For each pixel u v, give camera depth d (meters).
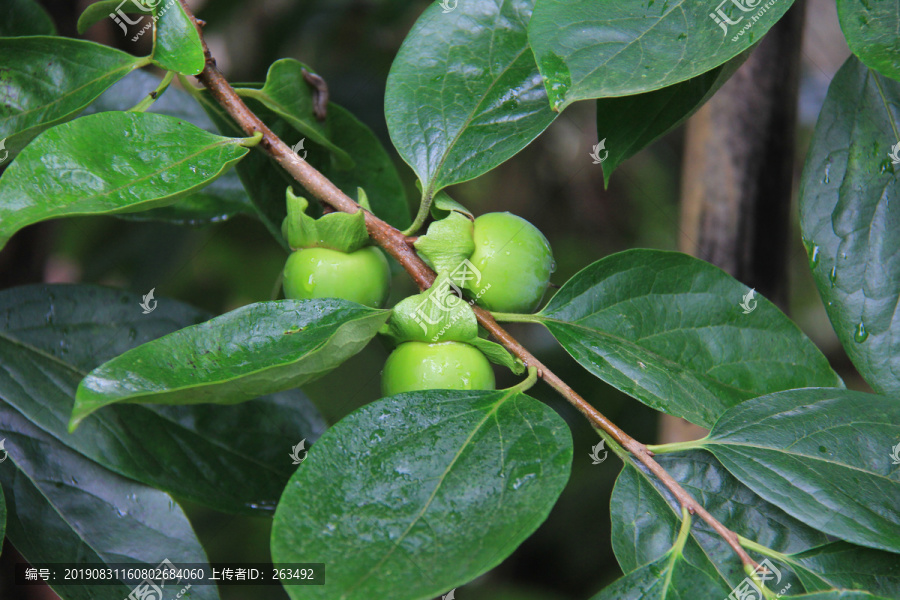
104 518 0.63
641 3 0.59
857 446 0.60
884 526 0.58
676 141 1.01
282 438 0.66
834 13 0.94
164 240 0.86
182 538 0.63
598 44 0.58
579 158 0.93
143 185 0.60
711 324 0.62
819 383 0.62
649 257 0.62
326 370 0.59
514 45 0.63
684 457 0.61
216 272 0.92
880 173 0.62
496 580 0.96
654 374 0.61
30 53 0.62
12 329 0.65
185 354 0.58
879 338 0.62
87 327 0.65
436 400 0.59
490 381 0.61
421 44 0.63
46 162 0.59
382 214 0.69
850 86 0.63
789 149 0.69
